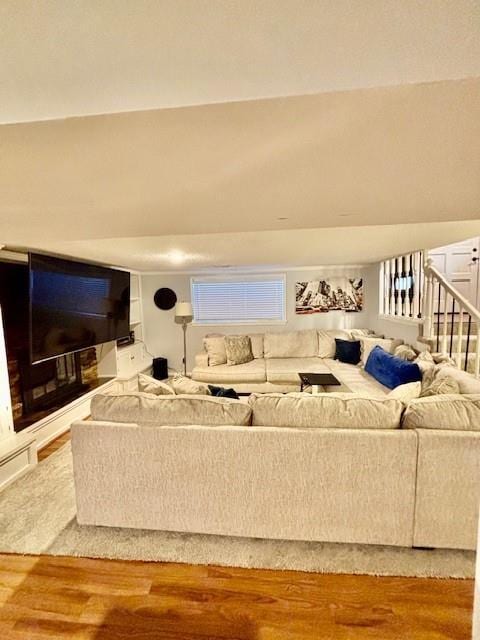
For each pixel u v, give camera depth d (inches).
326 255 155.5
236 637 54.3
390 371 133.3
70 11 18.3
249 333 231.9
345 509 70.2
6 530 79.3
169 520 75.1
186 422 74.8
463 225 84.7
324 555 70.1
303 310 226.7
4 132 25.3
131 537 76.1
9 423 105.5
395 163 34.4
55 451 120.0
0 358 103.7
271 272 227.0
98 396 79.7
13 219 58.1
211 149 30.0
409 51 19.0
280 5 17.9
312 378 144.1
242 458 71.4
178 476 73.7
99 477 75.8
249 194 44.5
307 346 205.9
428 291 139.5
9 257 116.0
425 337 141.6
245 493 72.2
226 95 21.4
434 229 90.5
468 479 66.8
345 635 54.2
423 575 64.9
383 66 19.7
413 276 155.4
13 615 58.6
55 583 64.7
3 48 19.8
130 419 76.1
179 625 56.3
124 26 18.8
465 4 17.3
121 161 32.1
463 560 68.1
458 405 70.2
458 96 22.1
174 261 170.2
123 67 20.4
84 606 59.9
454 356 134.1
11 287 119.2
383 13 17.8
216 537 75.6
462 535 68.2
